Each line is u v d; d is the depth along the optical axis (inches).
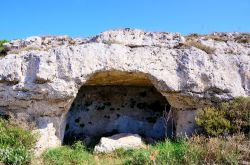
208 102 493.7
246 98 474.9
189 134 493.0
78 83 488.4
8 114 503.2
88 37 559.8
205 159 382.9
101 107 614.5
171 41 535.2
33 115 494.9
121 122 606.2
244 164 373.7
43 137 482.3
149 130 597.3
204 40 542.0
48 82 479.8
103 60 495.2
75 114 606.5
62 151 470.0
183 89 492.7
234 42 547.8
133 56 506.3
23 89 486.6
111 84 602.2
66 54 494.0
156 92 614.9
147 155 408.5
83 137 585.9
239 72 507.8
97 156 474.3
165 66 506.0
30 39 574.2
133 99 617.6
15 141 439.2
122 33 536.4
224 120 459.2
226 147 400.5
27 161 424.8
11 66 500.1
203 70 495.8
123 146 490.0
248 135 447.2
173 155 404.5
